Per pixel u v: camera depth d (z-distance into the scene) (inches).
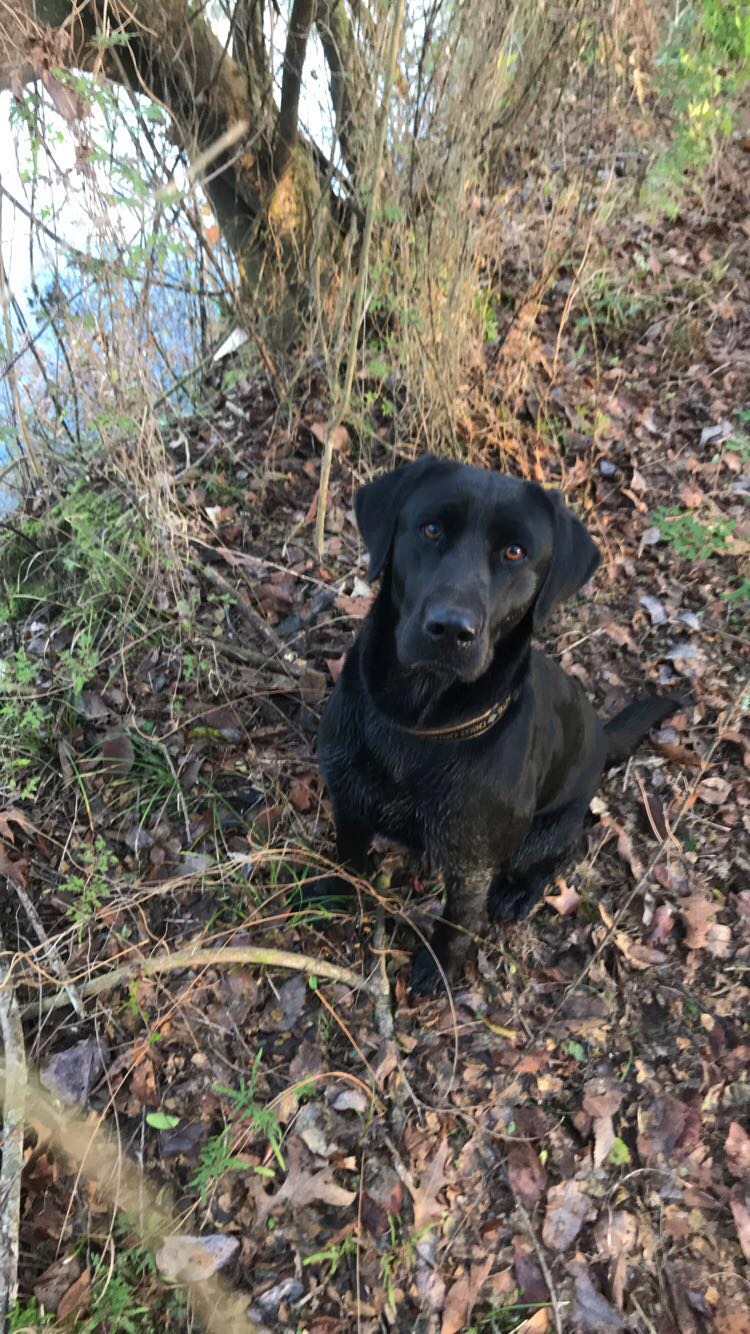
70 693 39.9
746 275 62.2
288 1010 32.5
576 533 29.4
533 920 36.6
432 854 31.3
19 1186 26.2
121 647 40.6
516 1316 26.8
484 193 49.1
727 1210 29.1
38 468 41.6
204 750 39.0
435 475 28.3
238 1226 27.9
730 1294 27.6
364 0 38.5
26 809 36.9
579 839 38.1
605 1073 32.0
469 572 26.4
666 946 35.5
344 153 45.4
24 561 44.3
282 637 43.4
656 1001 34.0
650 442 52.9
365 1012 32.9
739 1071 32.2
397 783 30.3
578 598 46.7
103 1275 26.2
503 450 49.4
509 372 51.8
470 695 28.7
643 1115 31.0
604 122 55.6
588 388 54.7
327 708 32.9
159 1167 28.9
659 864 37.8
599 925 36.2
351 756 31.3
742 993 34.3
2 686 38.1
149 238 34.0
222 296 46.4
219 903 34.9
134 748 38.7
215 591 44.2
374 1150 29.7
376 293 44.2
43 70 31.1
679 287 60.6
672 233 63.6
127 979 32.3
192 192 37.3
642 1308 27.2
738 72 57.6
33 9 33.8
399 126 41.6
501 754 29.6
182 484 48.0
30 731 38.4
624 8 48.5
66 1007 31.9
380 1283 27.0
